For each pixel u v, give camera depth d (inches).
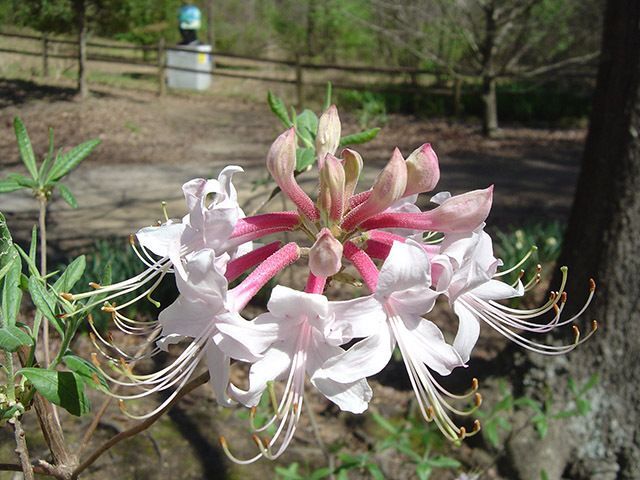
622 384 172.9
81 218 320.8
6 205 337.1
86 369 58.7
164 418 187.5
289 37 817.5
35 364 61.1
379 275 58.4
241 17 936.9
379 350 57.7
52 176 84.8
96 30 671.1
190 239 62.5
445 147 528.1
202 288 57.4
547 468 169.9
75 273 64.2
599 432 173.9
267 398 139.3
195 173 409.7
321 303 57.3
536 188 416.8
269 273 63.9
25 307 218.8
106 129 499.5
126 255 231.1
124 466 169.2
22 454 59.1
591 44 652.7
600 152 169.0
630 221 166.1
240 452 177.5
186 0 838.5
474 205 63.2
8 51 635.5
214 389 59.9
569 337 175.6
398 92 678.5
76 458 66.6
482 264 66.8
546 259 267.3
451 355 61.6
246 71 787.4
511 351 189.6
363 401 57.2
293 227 68.2
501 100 660.1
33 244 65.3
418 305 61.1
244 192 360.2
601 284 170.1
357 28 743.1
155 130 511.8
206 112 594.6
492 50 566.9
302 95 617.9
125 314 218.5
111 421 180.9
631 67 162.9
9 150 438.9
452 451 176.7
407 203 74.1
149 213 332.2
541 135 586.9
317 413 194.4
